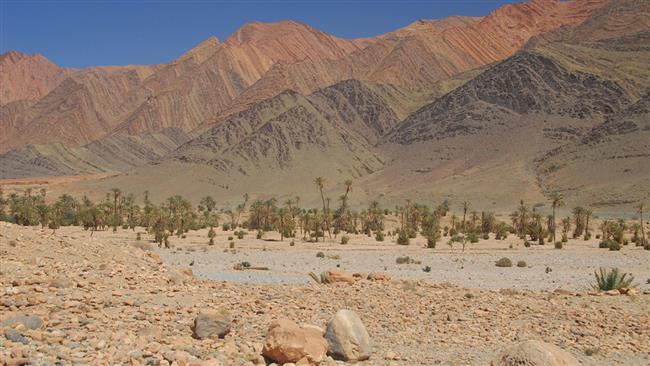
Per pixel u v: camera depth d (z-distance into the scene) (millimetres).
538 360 9383
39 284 13953
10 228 19484
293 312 15930
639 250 66875
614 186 156750
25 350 8922
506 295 21688
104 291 14406
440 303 19047
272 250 63812
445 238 91250
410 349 13359
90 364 8781
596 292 23281
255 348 11156
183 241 75562
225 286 18953
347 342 11523
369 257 55781
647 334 16219
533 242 82438
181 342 11039
